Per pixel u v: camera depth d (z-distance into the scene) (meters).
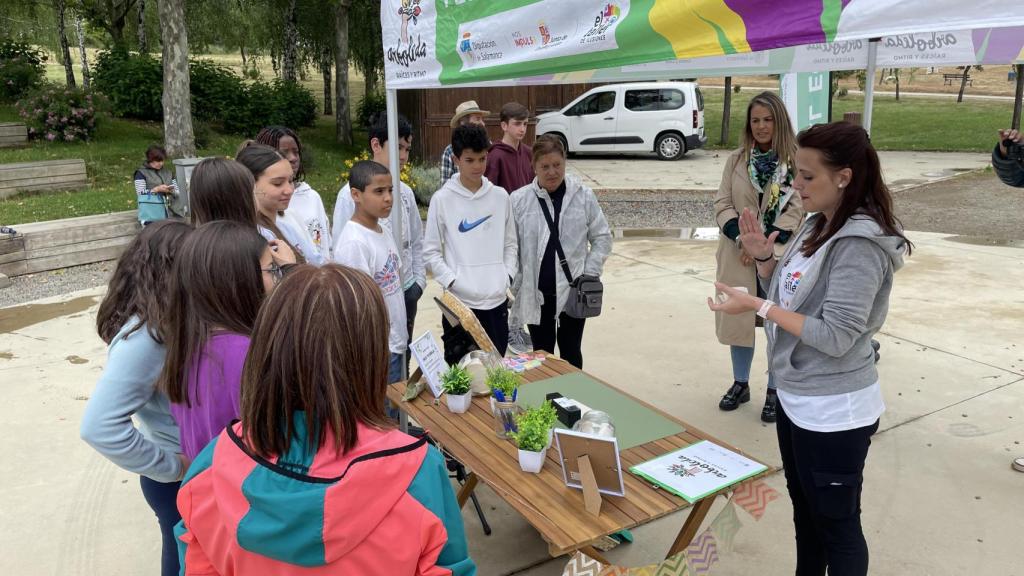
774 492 2.14
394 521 1.12
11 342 5.54
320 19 20.12
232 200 2.14
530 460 2.16
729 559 2.89
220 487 1.16
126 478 3.61
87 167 12.30
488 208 3.66
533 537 3.05
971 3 1.66
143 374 1.71
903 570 2.77
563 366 3.10
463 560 1.24
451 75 2.90
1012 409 4.11
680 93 16.81
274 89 19.55
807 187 2.03
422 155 14.66
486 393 2.76
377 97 21.84
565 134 17.28
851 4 1.82
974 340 5.18
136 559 2.97
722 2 2.02
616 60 2.30
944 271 6.95
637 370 4.84
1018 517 3.11
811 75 4.87
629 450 2.31
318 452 1.14
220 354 1.60
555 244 3.73
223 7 21.36
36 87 15.87
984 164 15.19
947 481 3.41
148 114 17.22
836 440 2.09
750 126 3.76
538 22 2.51
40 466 3.70
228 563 1.17
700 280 6.96
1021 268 7.00
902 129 21.17
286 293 1.16
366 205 3.18
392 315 3.38
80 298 6.74
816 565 2.37
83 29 23.58
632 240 9.00
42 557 2.97
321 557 1.09
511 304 3.96
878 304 2.08
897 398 4.29
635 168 15.95
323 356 1.12
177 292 1.62
